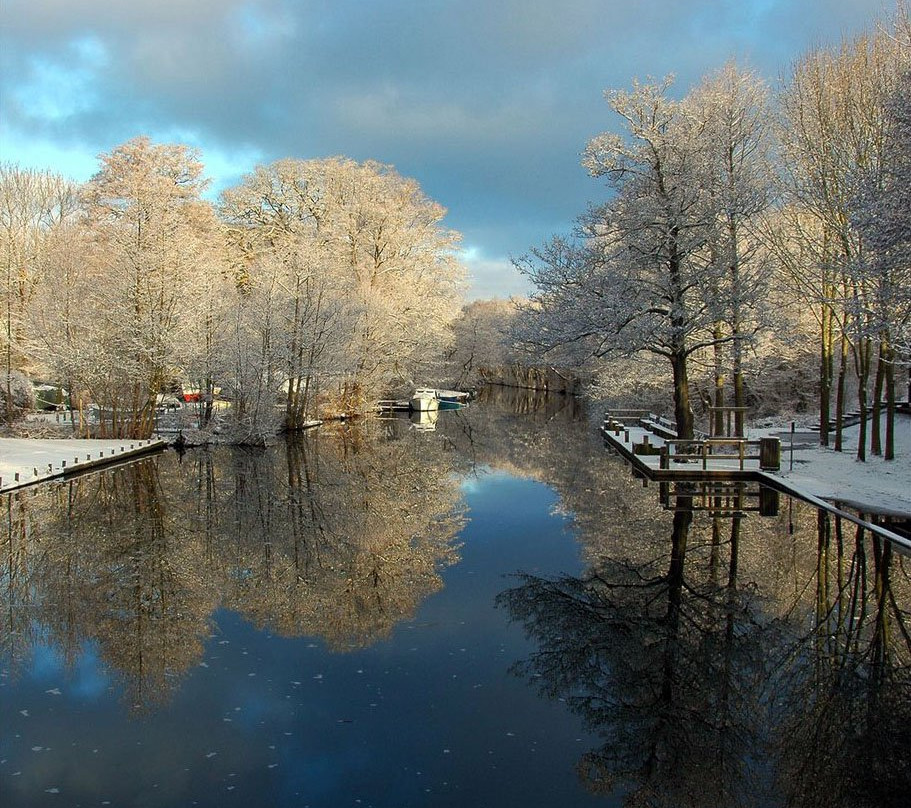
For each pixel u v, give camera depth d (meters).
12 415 32.91
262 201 43.69
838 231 20.98
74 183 44.19
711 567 12.19
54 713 7.46
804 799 5.96
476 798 5.95
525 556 13.58
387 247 44.00
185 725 7.18
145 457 27.34
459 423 43.06
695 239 21.09
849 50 22.38
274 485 21.72
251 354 31.23
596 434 36.38
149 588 11.81
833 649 8.90
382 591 11.57
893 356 20.69
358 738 6.95
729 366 25.19
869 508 15.33
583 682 8.19
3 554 13.90
